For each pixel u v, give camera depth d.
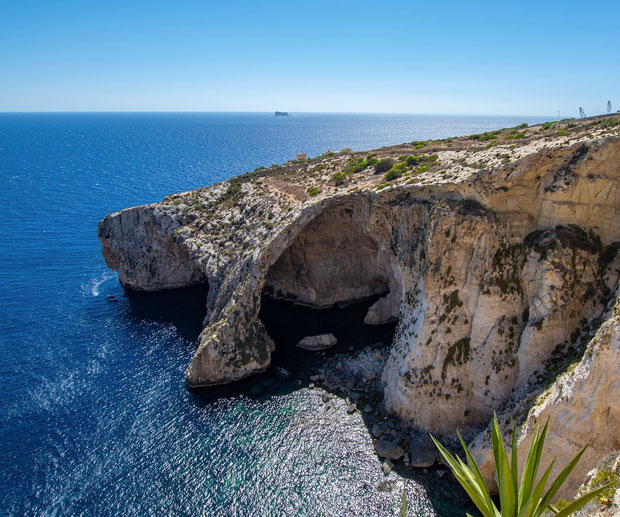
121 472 37.22
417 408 38.94
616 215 32.06
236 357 49.88
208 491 35.16
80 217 127.56
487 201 37.22
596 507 18.94
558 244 32.97
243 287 52.44
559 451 27.16
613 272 31.72
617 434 25.03
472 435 36.69
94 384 49.06
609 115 60.41
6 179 188.12
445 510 32.00
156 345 57.19
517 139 52.41
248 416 43.53
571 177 33.31
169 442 40.47
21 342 58.12
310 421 42.28
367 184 56.91
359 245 62.16
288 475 36.19
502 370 35.22
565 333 32.34
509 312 35.62
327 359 52.50
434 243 38.66
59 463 38.19
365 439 39.38
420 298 40.81
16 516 33.34
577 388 26.31
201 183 183.75
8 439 40.94
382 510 32.44
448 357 37.88
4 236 107.62
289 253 64.25
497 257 36.38
